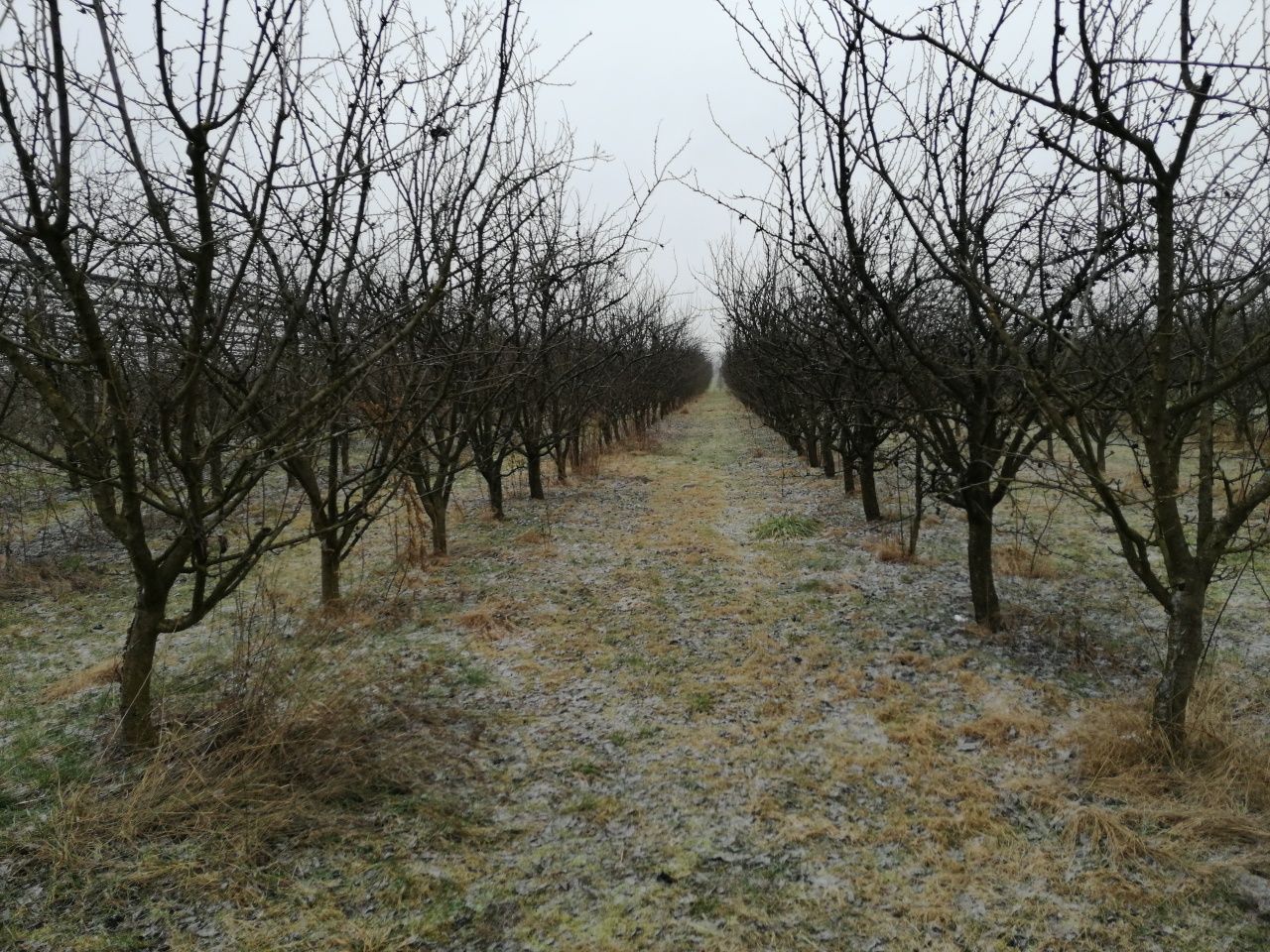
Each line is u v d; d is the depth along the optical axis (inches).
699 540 345.4
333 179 146.3
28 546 347.9
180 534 151.2
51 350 141.3
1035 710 179.9
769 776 158.7
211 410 199.5
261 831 134.3
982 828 138.9
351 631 237.0
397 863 132.3
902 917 119.7
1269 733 162.7
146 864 126.9
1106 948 111.7
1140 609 241.0
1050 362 167.0
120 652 224.7
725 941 115.9
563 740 175.5
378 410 220.1
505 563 317.4
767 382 557.3
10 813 141.0
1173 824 135.9
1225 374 135.8
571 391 509.0
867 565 297.3
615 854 135.9
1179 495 142.5
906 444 299.0
